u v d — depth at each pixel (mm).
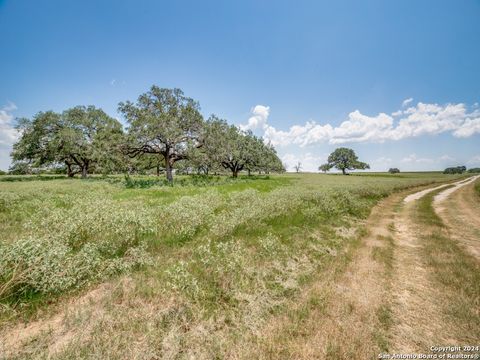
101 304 3691
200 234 7121
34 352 2752
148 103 28312
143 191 18234
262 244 6223
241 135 45312
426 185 37125
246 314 3656
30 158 39938
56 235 5355
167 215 8305
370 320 3527
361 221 10406
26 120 38188
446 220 10805
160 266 5039
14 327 3203
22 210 9336
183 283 4133
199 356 2830
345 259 5863
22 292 3691
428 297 4188
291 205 10641
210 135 29469
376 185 24656
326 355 2869
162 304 3758
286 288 4395
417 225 9742
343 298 4105
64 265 4184
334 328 3336
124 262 4824
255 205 9531
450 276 4938
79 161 42844
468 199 18453
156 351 2865
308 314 3646
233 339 3125
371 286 4555
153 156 42656
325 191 15922
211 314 3605
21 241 4164
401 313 3756
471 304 3955
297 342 3064
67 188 17266
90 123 41031
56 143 36375
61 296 3877
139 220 6453
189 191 18234
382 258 5984
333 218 10047
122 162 28875
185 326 3344
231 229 7043
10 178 37438
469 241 7625
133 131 25859
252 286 4418
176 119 26953
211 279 4512
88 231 5973
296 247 6559
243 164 45125
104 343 2881
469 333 3291
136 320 3334
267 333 3242
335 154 93812
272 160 53156
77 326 3213
